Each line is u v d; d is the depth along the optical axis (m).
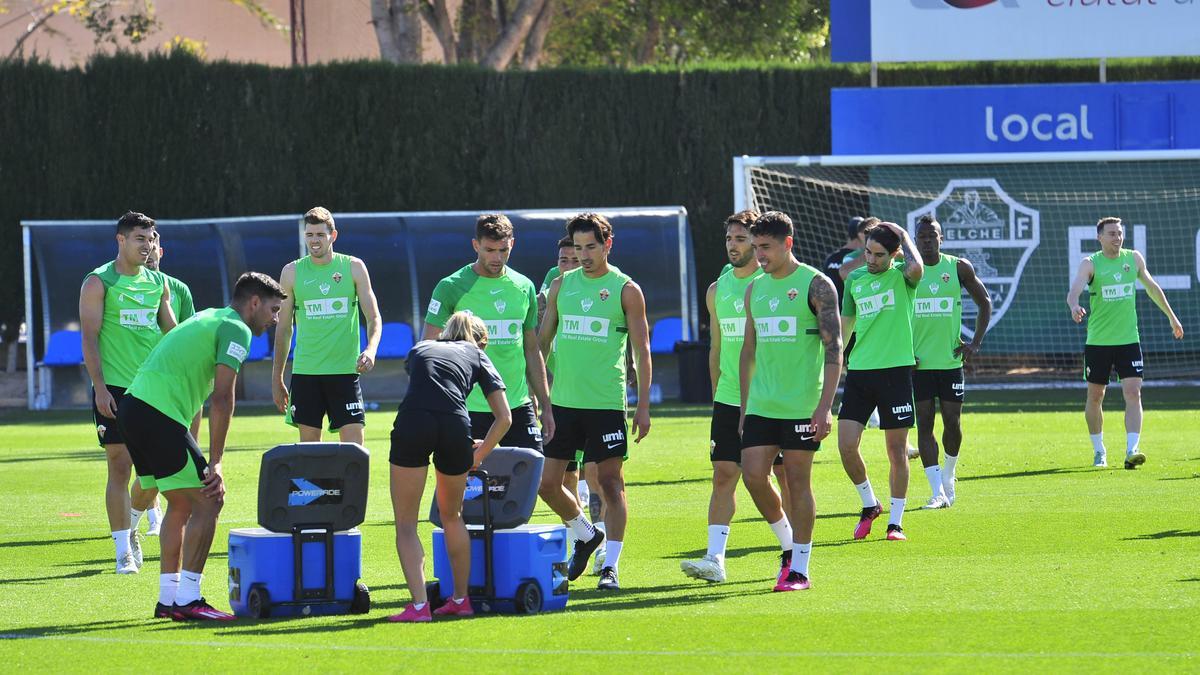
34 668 22.56
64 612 27.56
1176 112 89.88
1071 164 93.12
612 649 23.45
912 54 90.00
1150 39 88.69
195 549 26.73
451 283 32.03
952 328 41.12
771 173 96.19
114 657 23.27
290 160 98.88
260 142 98.56
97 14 137.62
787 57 137.50
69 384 92.44
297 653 23.33
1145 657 22.28
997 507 40.84
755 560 33.25
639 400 30.94
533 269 93.44
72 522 41.38
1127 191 93.00
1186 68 100.38
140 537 38.97
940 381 41.06
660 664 22.33
